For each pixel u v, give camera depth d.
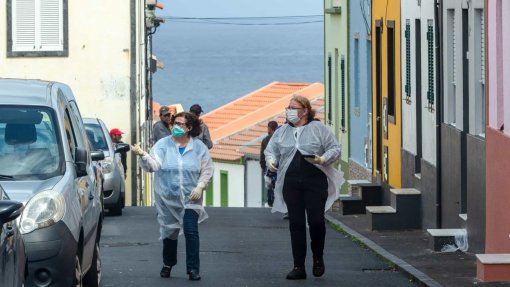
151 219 33.62
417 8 31.03
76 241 15.25
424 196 29.67
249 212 37.34
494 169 21.86
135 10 52.69
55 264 14.77
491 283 19.28
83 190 16.55
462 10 25.45
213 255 24.08
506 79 21.16
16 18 52.25
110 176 34.62
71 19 52.44
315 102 87.00
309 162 19.69
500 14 21.72
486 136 22.56
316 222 19.89
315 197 19.84
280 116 87.12
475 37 24.08
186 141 19.72
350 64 46.03
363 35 42.06
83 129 18.75
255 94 97.19
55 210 14.86
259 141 81.44
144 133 59.00
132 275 20.53
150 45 66.19
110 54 52.59
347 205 35.41
